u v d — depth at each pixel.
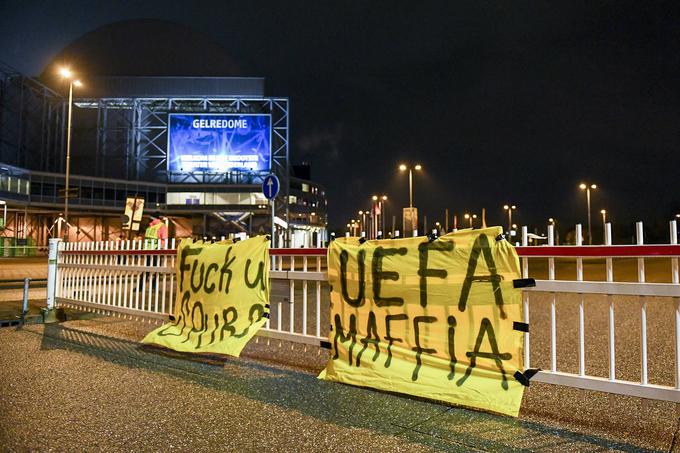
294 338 5.50
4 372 5.33
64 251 9.45
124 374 5.24
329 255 5.23
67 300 9.02
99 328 8.04
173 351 6.32
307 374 5.23
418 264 4.54
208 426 3.78
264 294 5.69
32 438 3.56
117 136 73.94
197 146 71.94
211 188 70.62
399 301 4.63
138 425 3.80
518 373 3.91
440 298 4.38
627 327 8.07
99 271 8.50
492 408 3.88
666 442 3.41
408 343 4.54
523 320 4.14
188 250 6.68
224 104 75.94
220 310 6.05
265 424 3.81
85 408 4.18
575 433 3.58
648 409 4.00
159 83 73.56
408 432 3.63
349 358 4.91
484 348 4.10
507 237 4.41
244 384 4.86
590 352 6.25
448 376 4.23
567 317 9.40
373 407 4.17
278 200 71.38
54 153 71.94
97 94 72.88
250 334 5.57
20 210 56.97
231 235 6.50
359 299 4.93
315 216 103.69
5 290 14.86
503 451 3.29
